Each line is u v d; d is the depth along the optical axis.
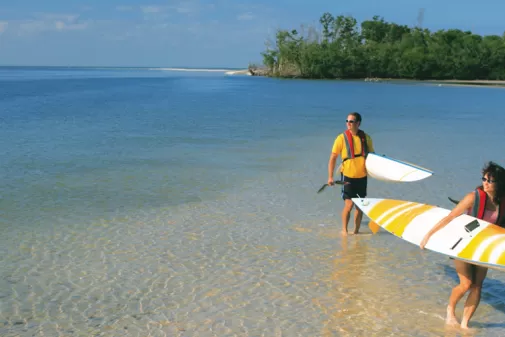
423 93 56.59
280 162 15.14
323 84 80.50
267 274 7.29
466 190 12.05
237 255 7.95
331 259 7.85
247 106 35.59
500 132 22.67
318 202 10.92
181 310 6.25
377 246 8.42
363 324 6.01
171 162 14.87
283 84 79.25
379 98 47.06
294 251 8.15
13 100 38.16
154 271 7.32
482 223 5.73
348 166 8.59
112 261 7.65
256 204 10.71
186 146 17.72
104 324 5.91
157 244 8.35
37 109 30.78
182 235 8.78
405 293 6.79
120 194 11.31
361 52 103.88
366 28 121.62
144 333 5.74
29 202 10.57
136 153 16.22
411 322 6.07
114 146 17.47
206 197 11.19
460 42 103.81
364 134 8.62
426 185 12.50
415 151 17.44
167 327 5.87
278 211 10.25
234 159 15.48
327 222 9.60
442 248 5.72
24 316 6.06
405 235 6.52
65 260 7.66
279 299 6.56
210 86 70.44
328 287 6.91
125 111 30.27
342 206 10.66
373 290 6.86
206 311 6.24
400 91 60.72
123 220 9.53
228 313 6.20
